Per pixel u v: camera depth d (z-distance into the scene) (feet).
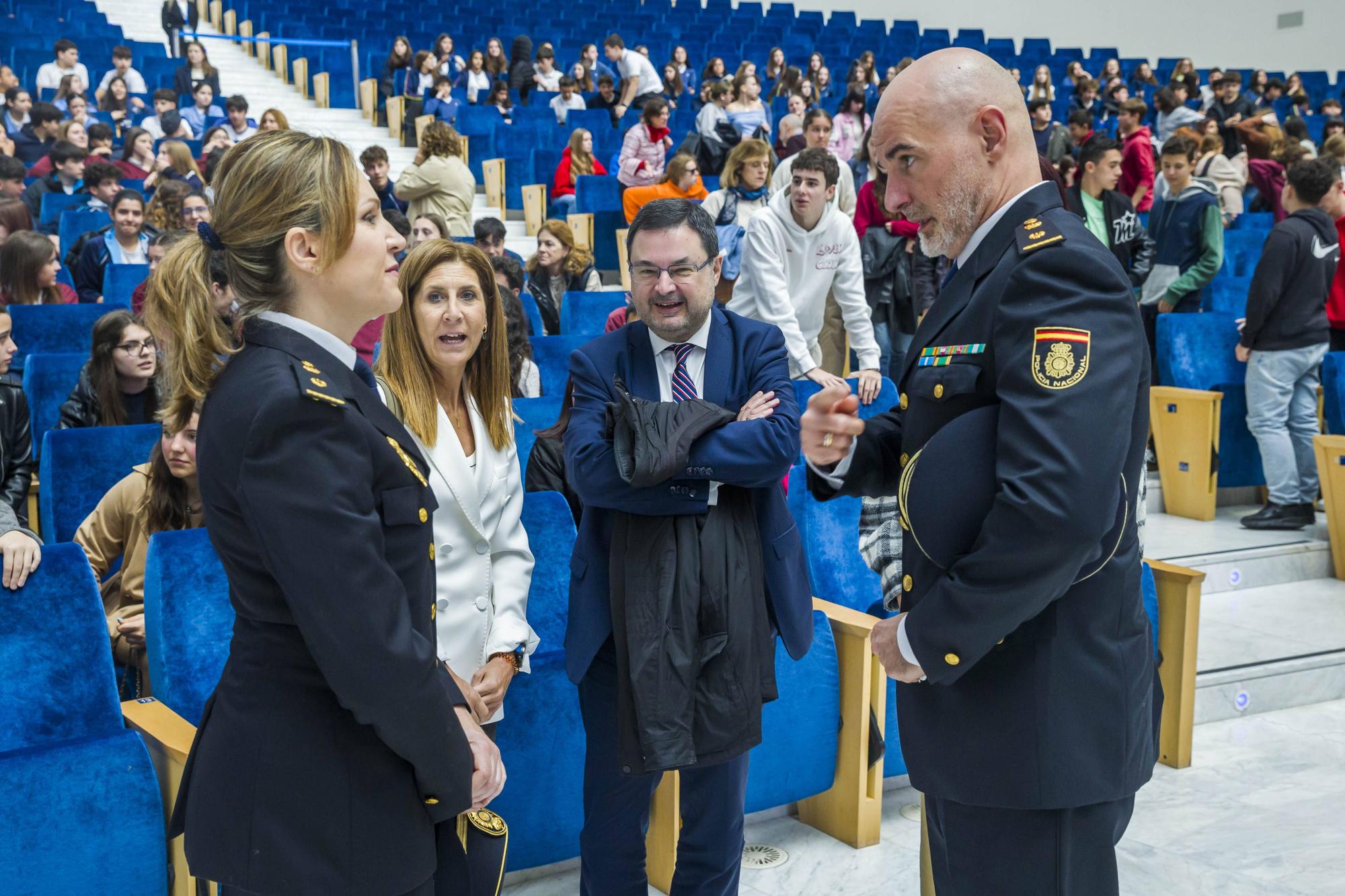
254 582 3.78
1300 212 13.28
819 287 11.72
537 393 12.02
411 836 3.97
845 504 9.76
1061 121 41.60
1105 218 14.61
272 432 3.58
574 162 25.81
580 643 6.07
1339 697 10.90
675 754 5.56
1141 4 51.75
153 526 7.72
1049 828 4.47
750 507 6.00
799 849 8.07
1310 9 48.29
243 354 3.84
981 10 51.93
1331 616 11.87
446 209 21.44
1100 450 3.87
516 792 6.95
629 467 5.45
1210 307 16.26
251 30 38.73
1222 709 10.39
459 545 5.91
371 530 3.70
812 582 9.49
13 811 5.38
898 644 4.45
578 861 7.84
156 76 33.99
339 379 3.83
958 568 4.15
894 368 15.28
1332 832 8.26
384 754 3.92
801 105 29.53
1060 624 4.37
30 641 6.13
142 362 10.44
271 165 3.79
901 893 7.44
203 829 3.86
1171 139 15.23
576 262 17.25
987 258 4.34
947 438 4.31
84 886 5.55
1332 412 13.20
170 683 6.49
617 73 36.52
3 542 6.23
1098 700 4.41
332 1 40.63
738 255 13.78
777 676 7.73
